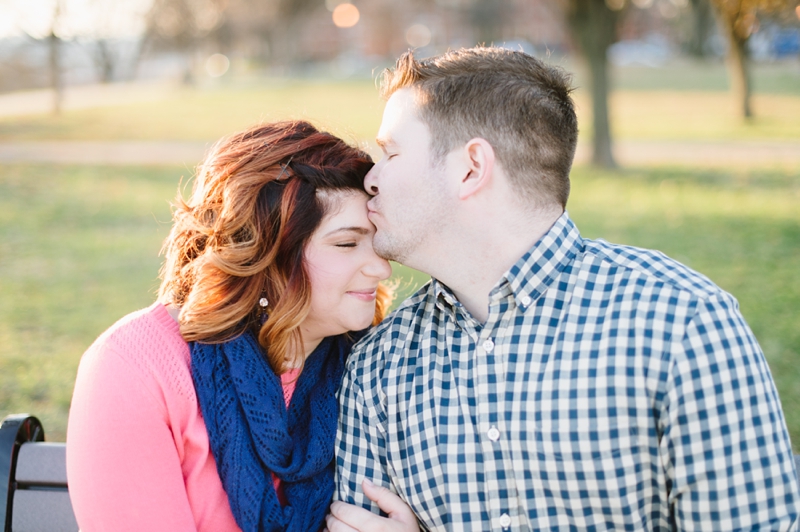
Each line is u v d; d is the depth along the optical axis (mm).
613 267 1678
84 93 37562
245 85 42781
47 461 2104
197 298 1810
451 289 1812
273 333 1797
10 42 26828
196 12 46469
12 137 17875
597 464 1561
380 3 72438
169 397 1702
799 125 17438
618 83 33312
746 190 10430
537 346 1652
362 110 22922
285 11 58531
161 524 1659
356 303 1883
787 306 5457
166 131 19312
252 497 1704
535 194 1712
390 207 1756
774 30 33188
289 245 1789
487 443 1663
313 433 1844
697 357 1497
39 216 9688
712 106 22625
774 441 1496
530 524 1646
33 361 4918
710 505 1500
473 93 1675
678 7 54031
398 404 1820
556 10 15773
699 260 6922
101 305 6199
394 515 1804
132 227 9148
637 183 11359
